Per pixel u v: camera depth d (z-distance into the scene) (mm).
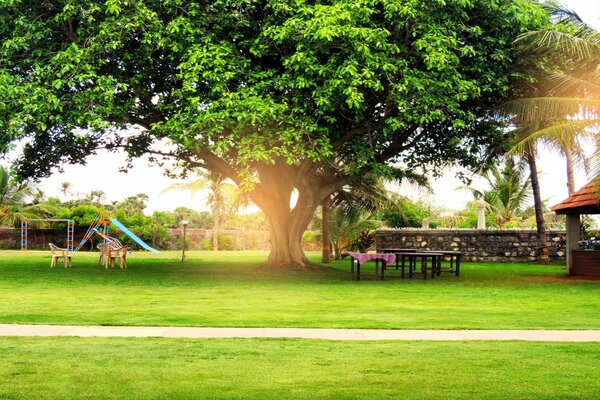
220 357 8078
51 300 14742
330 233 36969
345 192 33281
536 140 22391
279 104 19516
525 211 48844
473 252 35250
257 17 22125
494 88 21969
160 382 6727
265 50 20750
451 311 13203
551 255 35000
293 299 15383
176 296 15898
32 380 6777
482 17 22297
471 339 9695
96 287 18172
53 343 9055
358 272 21469
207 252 48344
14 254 39156
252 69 21141
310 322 11445
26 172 26672
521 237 34938
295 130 19938
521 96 23844
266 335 10000
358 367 7508
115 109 21281
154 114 23281
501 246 35062
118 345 8914
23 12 21453
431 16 20766
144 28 20641
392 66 19531
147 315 12266
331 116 21266
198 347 8797
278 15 20500
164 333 10148
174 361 7805
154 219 52781
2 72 20438
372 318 12023
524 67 22812
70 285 18719
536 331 10539
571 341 9523
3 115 20125
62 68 19969
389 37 21094
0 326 10773
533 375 7125
